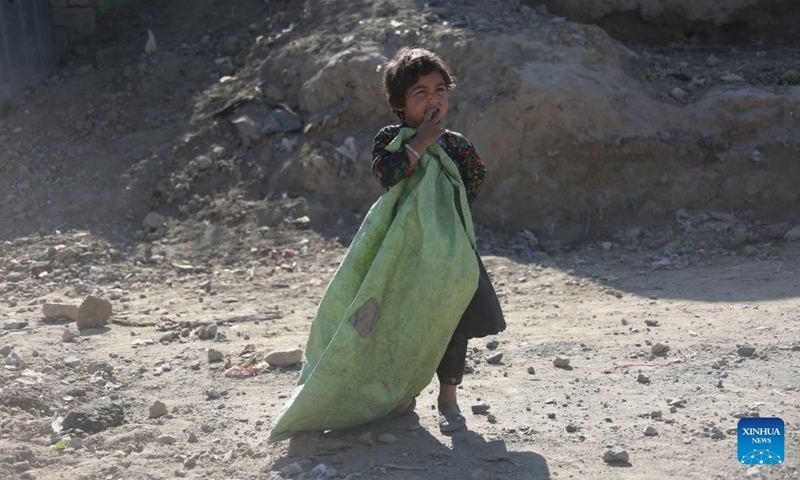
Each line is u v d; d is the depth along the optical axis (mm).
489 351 5379
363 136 9547
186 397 4750
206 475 3625
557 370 4914
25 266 8203
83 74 11859
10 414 4316
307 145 9602
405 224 3631
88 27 12883
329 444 3779
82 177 9883
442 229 3627
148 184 9703
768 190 9047
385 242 3598
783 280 6988
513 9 11148
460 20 10539
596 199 9156
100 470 3652
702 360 4871
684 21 11820
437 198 3699
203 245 8773
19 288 7664
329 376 3609
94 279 7906
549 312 6480
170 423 4301
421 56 3688
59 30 12836
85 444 3980
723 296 6594
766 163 9141
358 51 9969
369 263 3721
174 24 12664
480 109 9258
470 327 3807
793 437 3674
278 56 10664
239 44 11695
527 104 9195
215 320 6543
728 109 9383
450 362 3889
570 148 9195
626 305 6559
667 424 3928
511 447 3750
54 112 11102
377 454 3707
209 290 7625
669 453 3602
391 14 10812
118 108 11008
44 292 7555
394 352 3701
